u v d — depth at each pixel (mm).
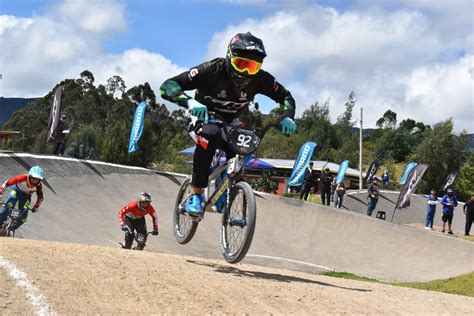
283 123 5699
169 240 15508
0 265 4164
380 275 16141
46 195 14594
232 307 4043
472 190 53562
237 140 5324
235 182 5664
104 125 59719
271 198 20906
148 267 5035
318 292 5066
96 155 41812
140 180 19359
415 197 36219
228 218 5719
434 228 29281
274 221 19562
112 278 4332
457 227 33188
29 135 54625
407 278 15984
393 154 74875
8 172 13875
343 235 19516
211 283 4723
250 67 5281
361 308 4629
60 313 3436
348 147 64875
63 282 4000
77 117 61312
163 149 44062
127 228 11031
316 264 16594
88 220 14758
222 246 5785
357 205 30609
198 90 5613
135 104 66438
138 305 3785
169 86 5422
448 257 18453
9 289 3684
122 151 40594
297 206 20719
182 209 6254
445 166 54094
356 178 46438
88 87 68562
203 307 3943
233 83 5465
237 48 5188
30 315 3346
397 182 56000
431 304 5461
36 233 12273
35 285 3818
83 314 3479
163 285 4371
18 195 9938
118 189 17891
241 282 4988
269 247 17406
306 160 24188
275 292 4730
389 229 19953
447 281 14141
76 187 16250
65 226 13617
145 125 42500
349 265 17016
